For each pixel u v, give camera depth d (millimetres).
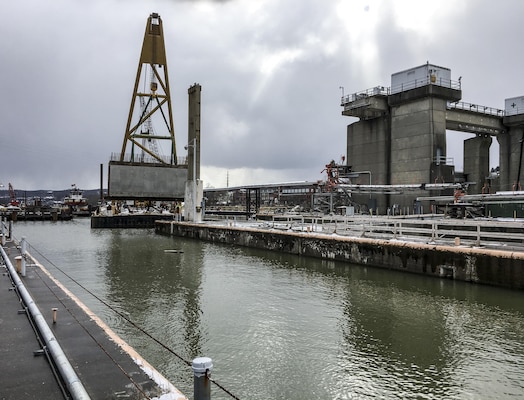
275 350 11109
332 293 17578
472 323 13367
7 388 6113
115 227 63938
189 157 51125
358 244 24469
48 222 85625
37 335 8367
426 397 8547
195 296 17141
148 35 69625
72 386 5012
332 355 10766
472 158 71250
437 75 54188
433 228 22000
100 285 19438
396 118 56656
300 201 91125
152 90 71312
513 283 17172
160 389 6102
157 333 12391
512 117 66500
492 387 8977
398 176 56094
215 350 11062
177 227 48531
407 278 20312
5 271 15820
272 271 23141
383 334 12375
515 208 33812
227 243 38219
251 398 8500
